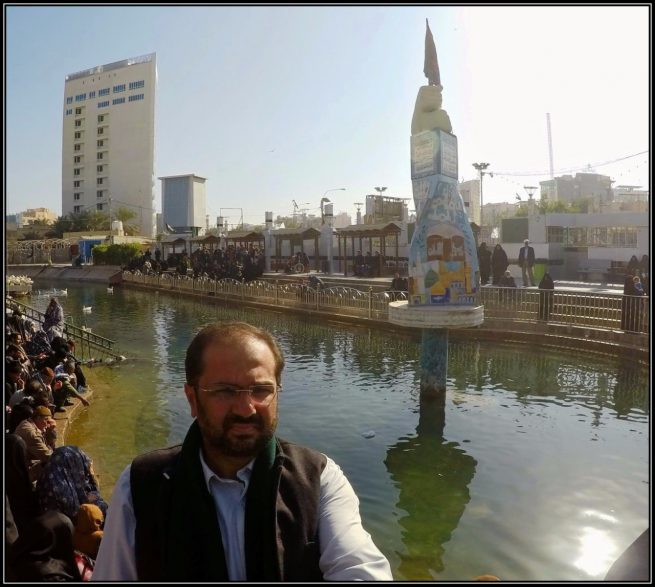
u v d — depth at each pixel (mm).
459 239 9836
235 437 1682
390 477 6703
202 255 34000
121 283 38031
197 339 1821
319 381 11414
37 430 5574
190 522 1672
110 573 1699
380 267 27672
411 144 10320
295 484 1737
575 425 8445
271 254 35719
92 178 77125
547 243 25250
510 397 10047
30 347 11359
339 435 8195
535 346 14586
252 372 1729
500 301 15852
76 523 3904
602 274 24312
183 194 68062
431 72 10125
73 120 78250
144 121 73500
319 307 20844
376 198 35094
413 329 16703
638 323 12547
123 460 7266
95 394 10539
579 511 5707
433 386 9711
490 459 7188
